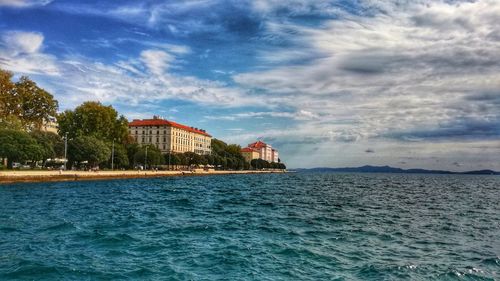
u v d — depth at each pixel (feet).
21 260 58.54
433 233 91.40
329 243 75.82
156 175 450.30
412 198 213.87
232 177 567.59
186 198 178.91
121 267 55.98
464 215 131.54
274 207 145.79
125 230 86.38
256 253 65.77
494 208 161.48
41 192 191.62
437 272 56.13
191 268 56.13
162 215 115.34
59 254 62.95
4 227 87.30
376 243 77.30
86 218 104.73
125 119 435.12
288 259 62.18
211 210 132.16
